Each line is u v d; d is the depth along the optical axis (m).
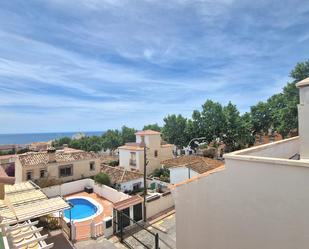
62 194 26.33
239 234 5.06
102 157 52.00
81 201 25.31
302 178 4.01
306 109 5.93
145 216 18.03
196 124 47.81
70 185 27.11
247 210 4.89
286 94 34.47
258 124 45.94
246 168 4.89
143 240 15.02
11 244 7.57
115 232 16.11
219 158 48.41
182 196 6.39
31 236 10.05
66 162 29.92
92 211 22.84
